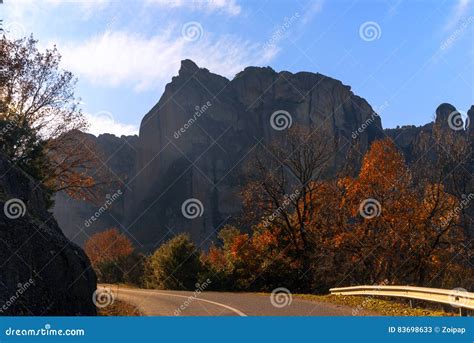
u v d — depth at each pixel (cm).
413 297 1666
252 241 4719
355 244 4009
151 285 5500
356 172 4312
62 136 3612
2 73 3219
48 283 1501
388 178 3975
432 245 3859
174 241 5128
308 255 4503
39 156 3002
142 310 2094
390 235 3912
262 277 4534
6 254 1377
